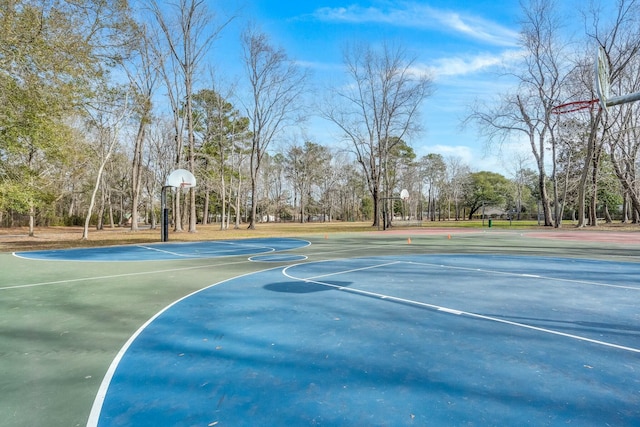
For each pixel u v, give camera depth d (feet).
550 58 89.86
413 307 17.33
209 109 116.98
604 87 21.09
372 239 66.13
